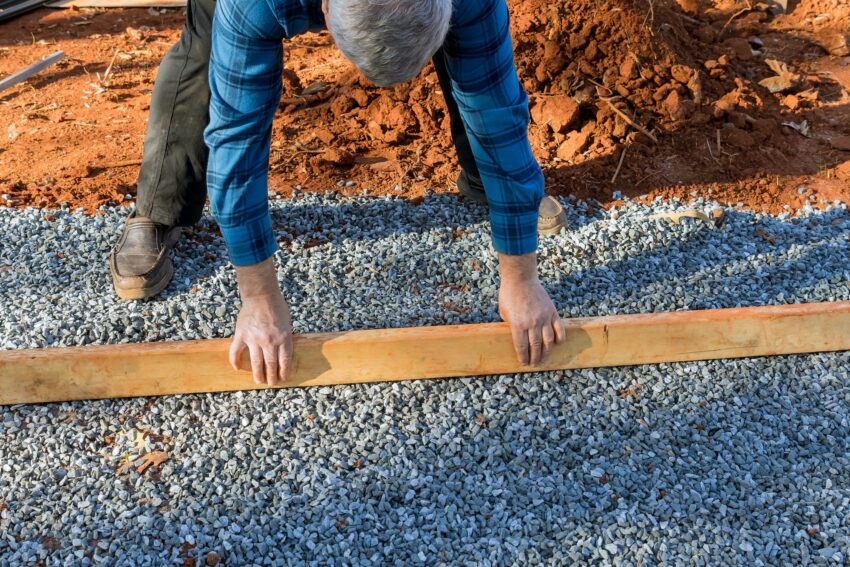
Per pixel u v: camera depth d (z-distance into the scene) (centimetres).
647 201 368
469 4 193
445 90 300
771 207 366
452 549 219
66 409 262
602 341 266
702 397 263
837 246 338
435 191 372
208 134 204
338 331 268
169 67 291
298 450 247
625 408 259
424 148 400
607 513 227
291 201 363
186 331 290
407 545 219
